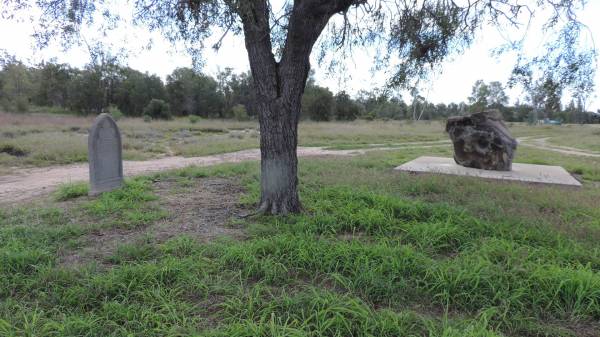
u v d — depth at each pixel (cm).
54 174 916
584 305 259
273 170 471
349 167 924
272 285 295
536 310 257
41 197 629
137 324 235
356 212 473
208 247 355
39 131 1917
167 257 333
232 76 5472
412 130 3372
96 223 445
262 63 454
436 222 432
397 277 298
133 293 271
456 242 383
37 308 253
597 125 5606
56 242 379
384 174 809
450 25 618
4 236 388
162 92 5066
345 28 671
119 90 4678
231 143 1756
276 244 351
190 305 261
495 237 379
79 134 1897
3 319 236
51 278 294
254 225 425
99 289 272
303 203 524
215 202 562
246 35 455
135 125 2672
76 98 4394
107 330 231
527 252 339
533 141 2653
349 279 291
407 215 473
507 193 620
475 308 265
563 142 2497
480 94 4584
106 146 634
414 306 268
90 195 607
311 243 350
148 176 782
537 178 802
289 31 445
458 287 279
